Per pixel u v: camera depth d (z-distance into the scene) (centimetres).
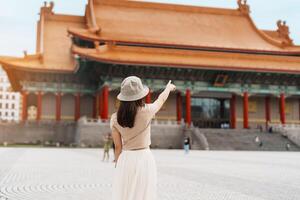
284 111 8419
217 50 8419
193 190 1647
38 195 1489
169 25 9269
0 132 7756
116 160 719
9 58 8044
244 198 1447
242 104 8600
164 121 7606
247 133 7119
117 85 7638
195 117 8450
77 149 6025
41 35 8969
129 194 680
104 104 7525
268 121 8650
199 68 7638
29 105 9556
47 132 7888
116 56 7369
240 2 10219
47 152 4950
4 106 17900
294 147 6669
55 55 8744
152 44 8056
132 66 7519
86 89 8556
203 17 9825
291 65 8331
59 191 1600
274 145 6688
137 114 692
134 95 695
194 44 8394
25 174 2264
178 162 3384
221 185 1828
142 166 688
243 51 8488
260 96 8744
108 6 9481
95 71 7806
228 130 7181
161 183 1880
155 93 8088
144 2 9662
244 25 9931
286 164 3234
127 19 9188
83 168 2722
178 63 7481
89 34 7912
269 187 1777
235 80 8225
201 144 6525
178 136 7069
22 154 4381
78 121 7438
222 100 8619
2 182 1880
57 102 8362
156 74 7831
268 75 8219
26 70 8056
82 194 1518
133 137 697
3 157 3794
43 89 8362
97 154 4603
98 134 6794
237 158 4072
